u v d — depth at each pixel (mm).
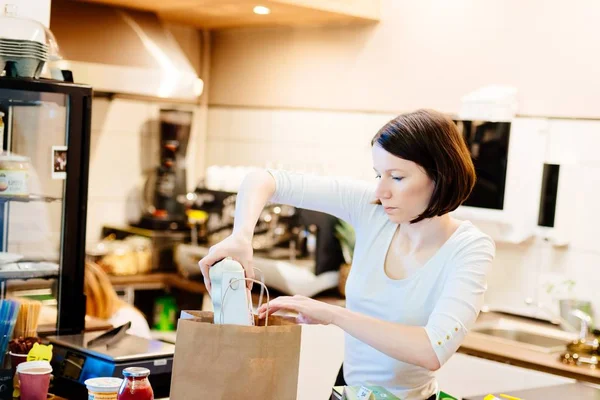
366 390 1844
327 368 3688
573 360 3219
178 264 4805
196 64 5375
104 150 5027
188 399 1749
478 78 3990
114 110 5047
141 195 5203
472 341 3502
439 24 4141
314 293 4230
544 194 3699
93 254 4586
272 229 4477
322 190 2238
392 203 1986
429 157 1930
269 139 5035
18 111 2730
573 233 3639
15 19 2732
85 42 4320
